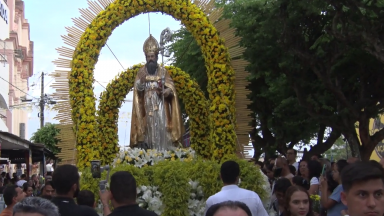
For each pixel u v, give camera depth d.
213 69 12.37
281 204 7.48
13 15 38.72
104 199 6.41
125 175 5.40
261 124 23.22
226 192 6.71
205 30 12.50
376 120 22.75
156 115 13.16
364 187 3.59
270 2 15.61
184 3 12.74
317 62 15.84
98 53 12.98
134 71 14.20
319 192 9.45
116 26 13.18
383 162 5.15
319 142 22.73
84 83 12.72
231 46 12.77
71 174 5.74
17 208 3.78
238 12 17.45
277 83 18.64
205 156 13.84
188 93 13.93
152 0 12.84
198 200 10.16
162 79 13.32
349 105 16.69
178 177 9.82
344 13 13.62
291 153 13.48
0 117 28.83
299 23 15.06
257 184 10.30
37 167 40.06
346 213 4.75
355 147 17.64
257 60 17.70
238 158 11.52
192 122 13.99
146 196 9.77
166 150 12.83
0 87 30.42
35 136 36.66
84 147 12.41
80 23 13.09
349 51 16.39
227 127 12.11
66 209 5.57
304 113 19.95
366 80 17.39
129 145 13.51
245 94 12.55
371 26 13.34
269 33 15.49
